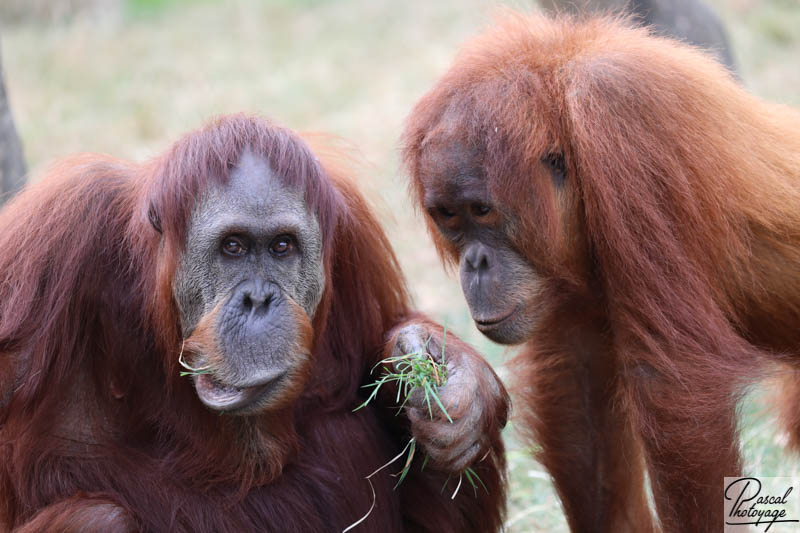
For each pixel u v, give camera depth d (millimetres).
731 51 9656
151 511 5289
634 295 5461
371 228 6207
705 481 5449
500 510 6426
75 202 5355
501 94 5562
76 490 5262
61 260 5258
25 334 5223
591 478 6582
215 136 4969
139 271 5305
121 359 5371
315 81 18156
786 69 16312
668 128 5449
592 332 6332
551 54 5816
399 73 18234
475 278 5695
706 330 5410
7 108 8812
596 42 5871
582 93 5527
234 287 4832
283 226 4816
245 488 5426
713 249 5543
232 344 4746
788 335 6266
